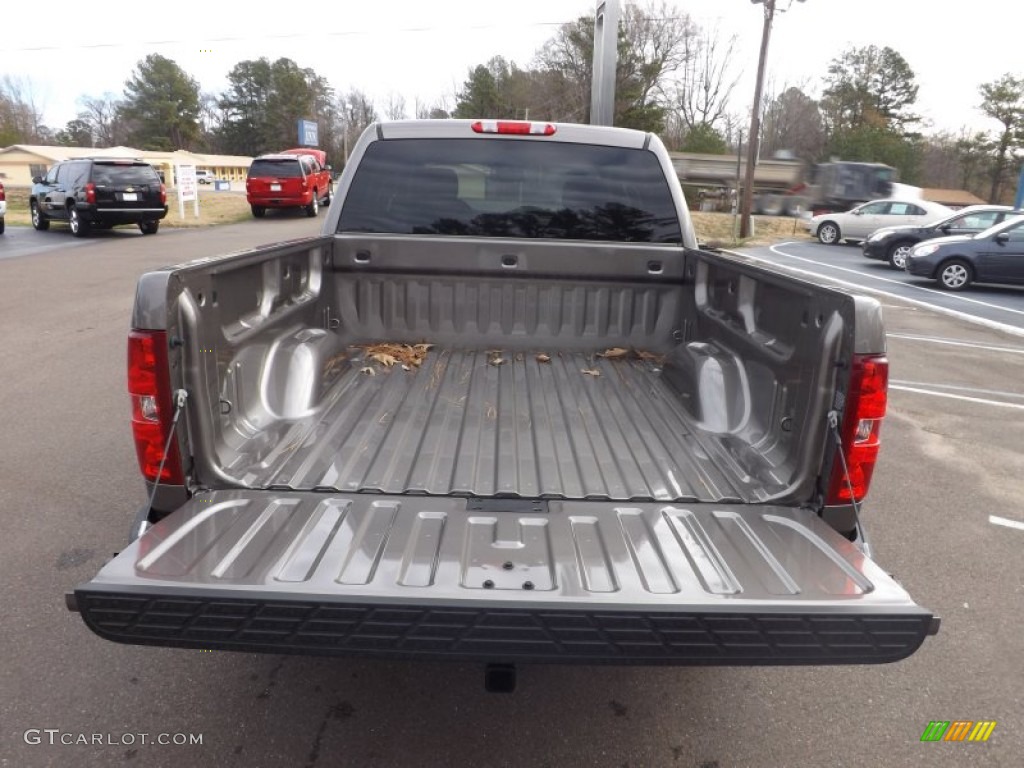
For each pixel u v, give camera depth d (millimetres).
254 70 95125
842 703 2953
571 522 2389
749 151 29625
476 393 3580
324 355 3434
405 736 2697
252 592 1936
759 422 2939
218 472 2523
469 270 4102
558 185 4098
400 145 4062
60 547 3975
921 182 68562
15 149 65000
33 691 2881
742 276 3273
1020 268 15547
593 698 2934
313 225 24906
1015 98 65812
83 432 5734
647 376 3871
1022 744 2760
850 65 76000
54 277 13195
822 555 2207
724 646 1966
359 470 2719
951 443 6164
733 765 2621
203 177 69000
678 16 57156
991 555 4234
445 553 2180
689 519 2420
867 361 2320
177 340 2367
